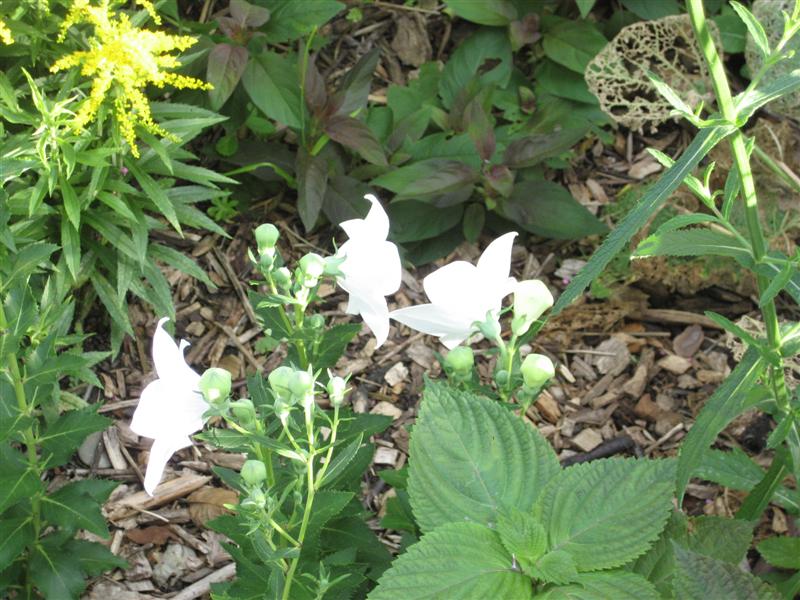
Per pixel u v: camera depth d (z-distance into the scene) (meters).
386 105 1.22
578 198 1.18
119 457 0.93
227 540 0.88
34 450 0.76
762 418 0.97
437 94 1.22
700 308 1.08
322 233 1.12
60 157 0.91
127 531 0.88
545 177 1.20
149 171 0.96
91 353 0.89
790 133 1.10
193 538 0.88
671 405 1.01
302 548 0.62
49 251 0.73
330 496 0.61
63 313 0.84
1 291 0.73
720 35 1.19
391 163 1.12
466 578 0.54
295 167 1.10
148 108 0.88
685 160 0.52
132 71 0.85
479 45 1.21
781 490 0.80
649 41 1.14
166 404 0.50
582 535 0.55
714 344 1.05
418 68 1.27
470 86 1.15
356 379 1.02
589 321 1.07
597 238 1.13
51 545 0.77
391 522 0.72
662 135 1.24
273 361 1.02
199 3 1.21
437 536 0.55
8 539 0.73
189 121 0.96
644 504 0.56
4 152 0.87
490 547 0.55
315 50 1.25
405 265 1.10
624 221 0.52
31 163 0.81
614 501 0.56
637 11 1.23
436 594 0.53
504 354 0.56
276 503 0.53
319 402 0.99
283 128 1.18
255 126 1.13
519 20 1.21
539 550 0.54
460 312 0.55
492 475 0.58
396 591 0.53
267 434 0.56
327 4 1.06
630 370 1.04
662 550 0.59
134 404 0.97
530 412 1.00
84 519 0.74
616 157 1.22
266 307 0.63
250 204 1.14
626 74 1.14
